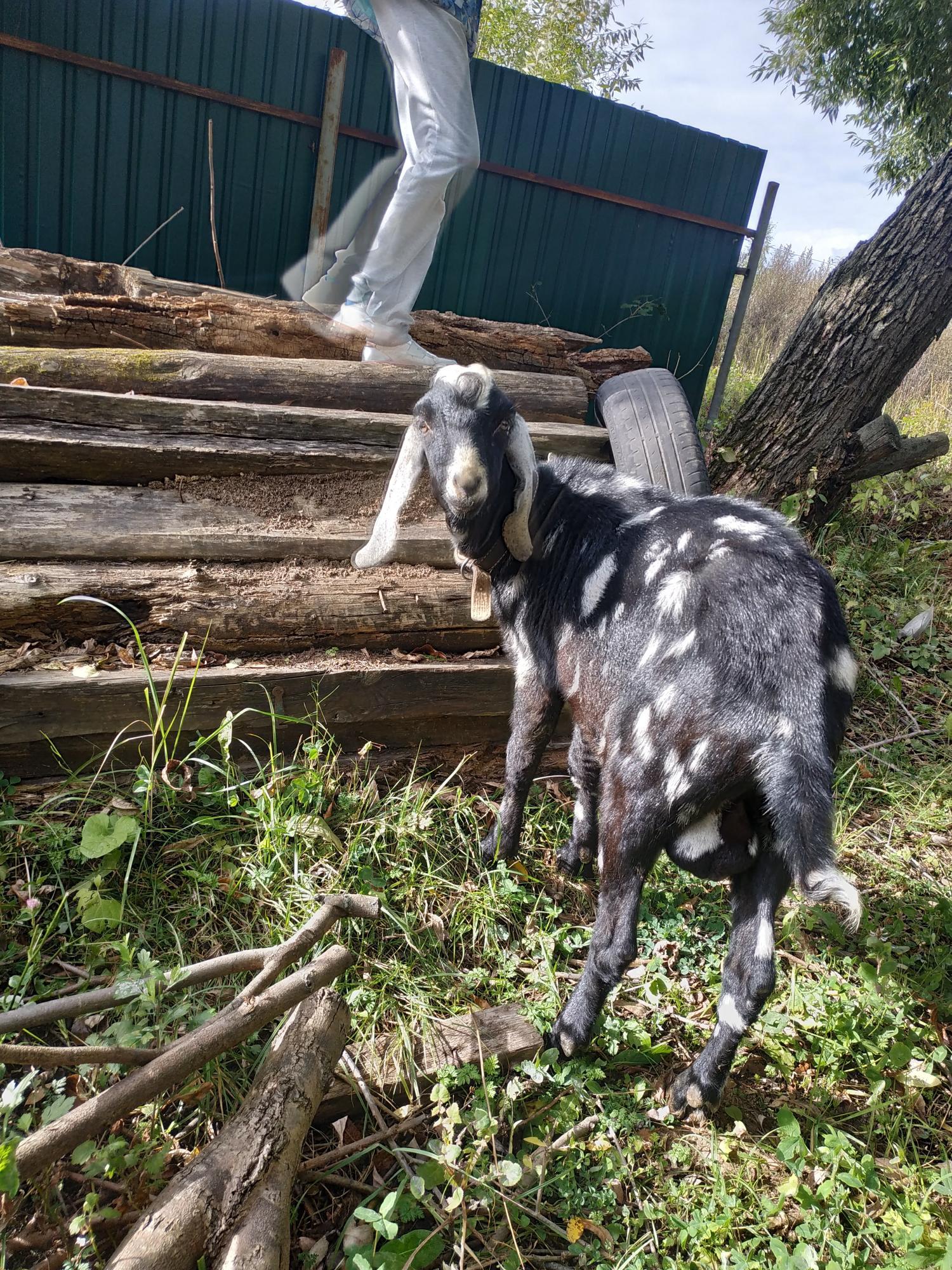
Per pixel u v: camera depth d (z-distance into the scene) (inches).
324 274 108.7
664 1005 56.9
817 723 44.4
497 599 61.2
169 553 65.4
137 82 95.3
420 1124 48.1
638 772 48.3
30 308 73.3
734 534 51.7
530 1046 51.8
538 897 62.1
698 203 127.6
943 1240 44.1
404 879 59.5
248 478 71.1
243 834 58.5
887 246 102.8
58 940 50.9
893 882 67.8
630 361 96.4
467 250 116.3
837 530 110.7
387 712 67.1
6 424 64.4
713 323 136.8
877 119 186.5
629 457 77.7
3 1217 35.6
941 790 77.5
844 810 74.3
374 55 103.7
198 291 81.2
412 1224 44.3
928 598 102.6
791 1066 53.9
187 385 73.5
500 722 71.7
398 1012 52.6
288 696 63.9
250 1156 38.8
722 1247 44.2
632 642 51.2
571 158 116.7
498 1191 45.0
